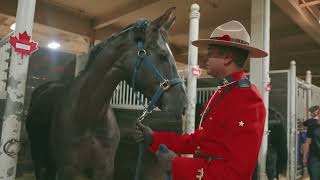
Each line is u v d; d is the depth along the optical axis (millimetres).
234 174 877
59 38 7645
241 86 962
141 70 1505
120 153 2496
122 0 5906
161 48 1516
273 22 6816
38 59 2809
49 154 1938
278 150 3979
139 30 1534
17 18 1482
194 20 2191
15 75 1463
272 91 4422
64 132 1544
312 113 3941
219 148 934
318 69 9789
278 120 4000
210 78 3705
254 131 899
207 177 914
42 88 2111
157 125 2359
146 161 2393
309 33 6336
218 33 1038
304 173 4863
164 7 6086
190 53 2191
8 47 1853
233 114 928
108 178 1619
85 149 1525
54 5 6305
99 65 1547
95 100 1535
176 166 1000
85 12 6613
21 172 2463
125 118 2451
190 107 2170
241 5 5941
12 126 1471
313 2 5160
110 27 7266
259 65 3727
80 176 1574
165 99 1468
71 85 1627
